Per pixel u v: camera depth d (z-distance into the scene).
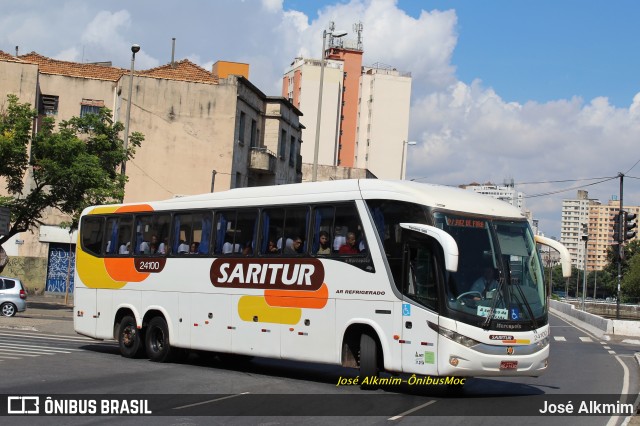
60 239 46.78
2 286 31.38
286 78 124.94
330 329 14.48
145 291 18.64
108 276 19.66
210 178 48.09
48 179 33.00
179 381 14.78
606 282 148.75
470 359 12.73
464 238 13.27
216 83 48.53
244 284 16.25
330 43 121.06
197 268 17.39
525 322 13.29
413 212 13.46
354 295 14.16
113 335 19.42
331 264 14.62
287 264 15.45
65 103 49.53
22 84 44.97
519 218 14.09
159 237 18.56
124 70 52.03
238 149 49.53
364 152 116.88
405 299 13.35
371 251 14.00
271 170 52.81
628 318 62.91
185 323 17.53
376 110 115.75
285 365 18.97
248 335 16.03
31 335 24.06
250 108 51.59
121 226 19.64
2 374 14.66
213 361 19.22
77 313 20.38
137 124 47.78
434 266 13.05
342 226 14.61
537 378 17.44
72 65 51.91
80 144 33.47
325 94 116.12
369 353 13.92
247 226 16.48
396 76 116.31
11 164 33.16
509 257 13.55
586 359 23.12
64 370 15.70
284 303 15.38
